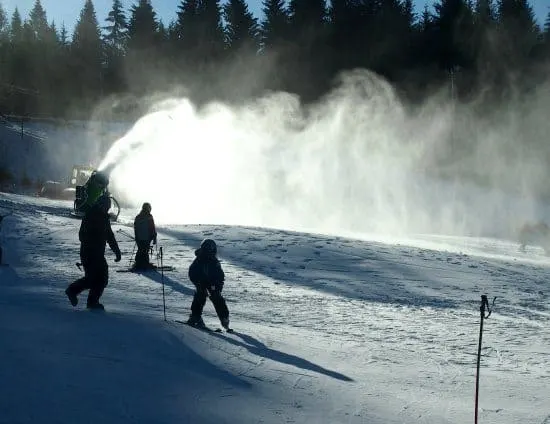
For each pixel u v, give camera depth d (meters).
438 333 10.14
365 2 69.00
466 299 14.20
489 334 10.28
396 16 68.38
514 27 68.69
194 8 80.38
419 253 20.44
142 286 12.91
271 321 10.31
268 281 14.89
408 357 8.32
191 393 5.51
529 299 14.73
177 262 16.59
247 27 77.62
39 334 6.77
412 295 14.32
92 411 4.71
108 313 8.45
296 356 7.64
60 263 15.55
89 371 5.69
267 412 5.32
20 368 5.50
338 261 18.05
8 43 84.81
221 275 8.77
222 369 6.53
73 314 8.05
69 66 82.38
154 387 5.52
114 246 8.81
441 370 7.73
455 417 5.88
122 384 5.46
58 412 4.60
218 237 21.06
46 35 107.00
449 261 19.45
